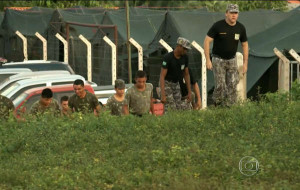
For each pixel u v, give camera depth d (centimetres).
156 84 9294
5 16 11700
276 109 4378
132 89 4747
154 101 6025
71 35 10662
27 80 5659
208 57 4762
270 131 3806
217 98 4838
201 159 3241
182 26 9300
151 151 3419
